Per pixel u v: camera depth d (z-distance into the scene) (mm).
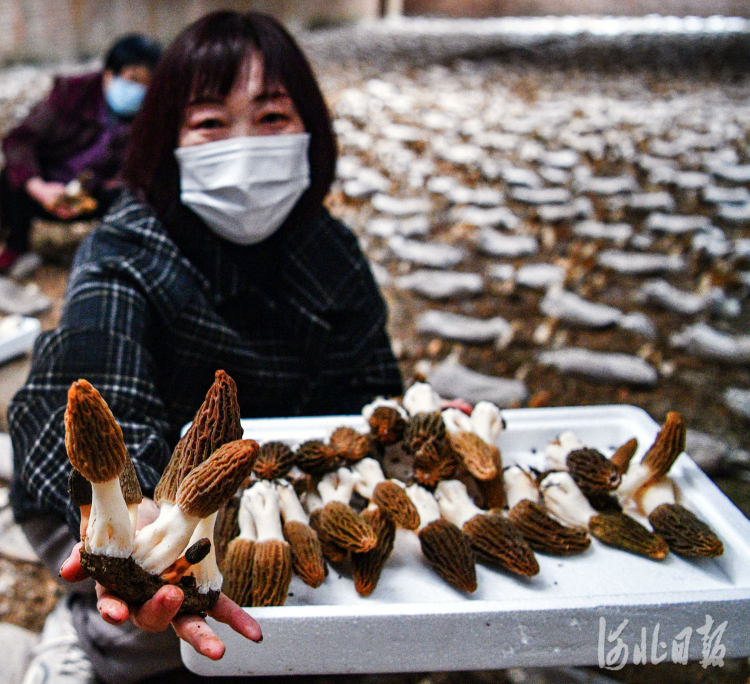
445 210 4953
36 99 7988
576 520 1371
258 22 1723
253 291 1821
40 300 3854
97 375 1487
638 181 5457
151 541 869
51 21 10414
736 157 5914
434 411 1525
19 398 1480
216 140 1690
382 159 5957
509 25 16031
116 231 1736
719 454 2551
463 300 3834
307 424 1586
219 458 837
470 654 1141
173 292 1681
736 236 4496
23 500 1516
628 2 17188
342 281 1988
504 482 1463
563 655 1147
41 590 2094
